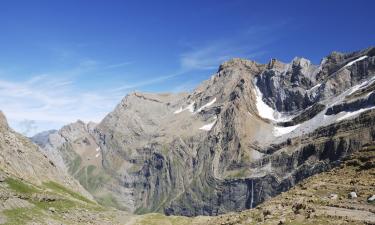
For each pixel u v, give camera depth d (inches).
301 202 2600.9
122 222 5999.0
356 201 2466.8
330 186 2847.0
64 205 5241.1
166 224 6437.0
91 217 5275.6
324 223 2202.3
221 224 2896.2
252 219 2635.3
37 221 4001.0
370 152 3134.8
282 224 2345.0
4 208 3905.0
